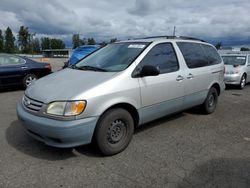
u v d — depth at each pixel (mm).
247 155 3826
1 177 3113
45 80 4020
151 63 4262
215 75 5867
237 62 11250
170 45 4785
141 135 4566
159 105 4363
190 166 3459
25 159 3582
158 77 4273
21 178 3102
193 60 5227
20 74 8875
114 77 3705
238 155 3820
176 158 3691
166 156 3754
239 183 3049
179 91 4734
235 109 6715
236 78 10344
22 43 101250
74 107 3252
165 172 3293
